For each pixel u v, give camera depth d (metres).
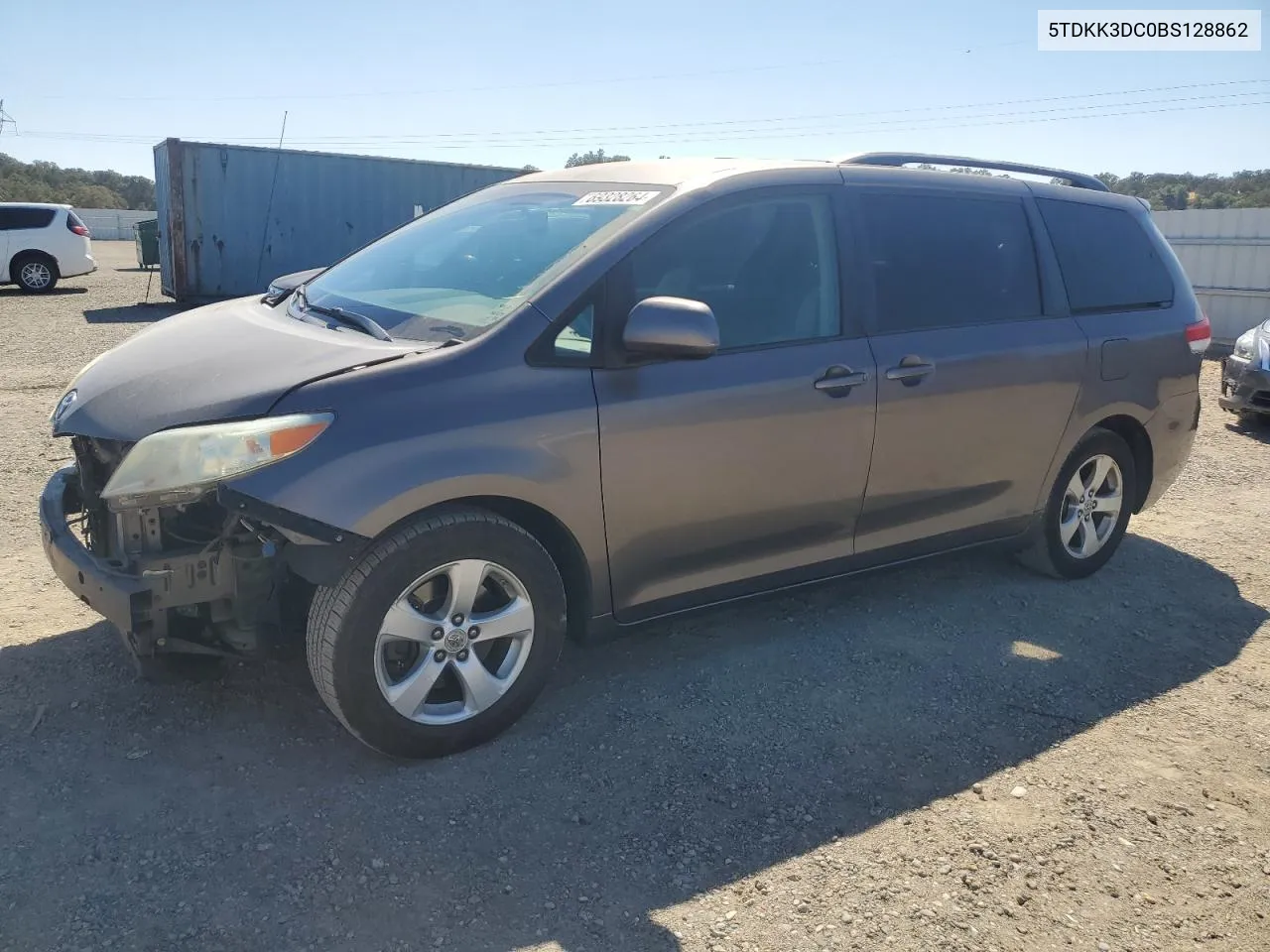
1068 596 4.81
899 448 3.97
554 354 3.20
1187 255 16.30
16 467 6.14
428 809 2.90
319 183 17.88
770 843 2.84
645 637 4.14
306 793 2.95
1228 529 6.07
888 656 4.05
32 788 2.89
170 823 2.78
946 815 3.02
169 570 2.89
